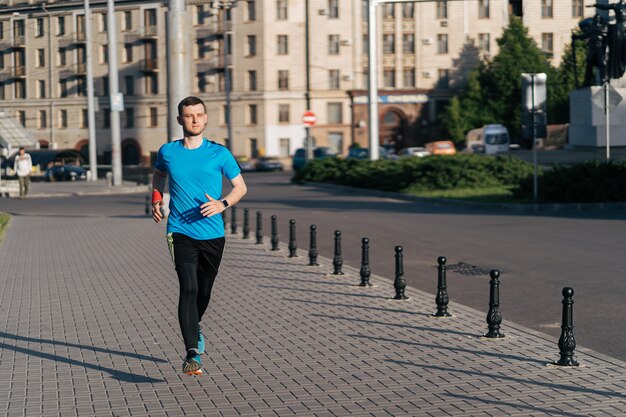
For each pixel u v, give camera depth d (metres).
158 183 8.52
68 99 97.81
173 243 8.23
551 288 13.49
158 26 93.56
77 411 7.36
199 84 93.06
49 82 98.25
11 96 99.75
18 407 7.50
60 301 13.05
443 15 91.31
